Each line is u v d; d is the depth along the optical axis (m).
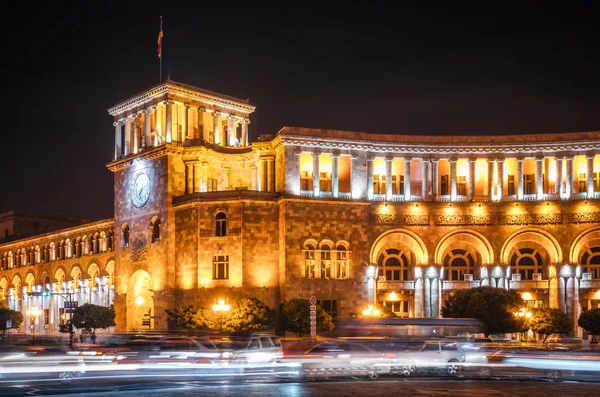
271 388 40.00
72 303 86.12
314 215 87.81
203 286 86.56
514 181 92.62
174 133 95.50
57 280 127.81
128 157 99.44
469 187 91.75
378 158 92.19
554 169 91.94
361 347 48.56
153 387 40.44
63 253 126.81
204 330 80.50
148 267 94.25
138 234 97.06
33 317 133.88
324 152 89.31
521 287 91.31
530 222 90.75
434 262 90.56
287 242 86.06
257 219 87.12
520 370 52.84
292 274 85.69
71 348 62.69
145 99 99.19
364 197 90.19
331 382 44.09
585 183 91.12
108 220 113.00
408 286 91.62
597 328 79.31
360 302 88.06
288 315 81.06
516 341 85.00
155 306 92.06
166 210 91.94
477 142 92.19
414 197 91.88
